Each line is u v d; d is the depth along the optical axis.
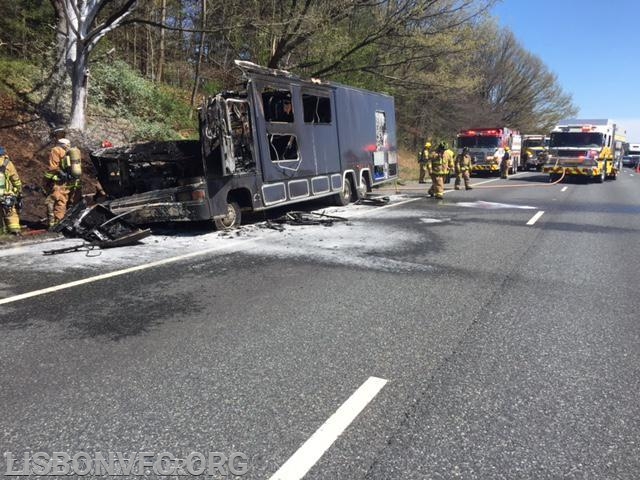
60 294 5.25
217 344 4.06
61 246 7.59
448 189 18.92
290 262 6.83
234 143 9.38
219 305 5.02
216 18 16.70
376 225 10.02
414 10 18.97
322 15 16.78
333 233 9.07
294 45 18.09
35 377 3.46
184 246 7.78
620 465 2.62
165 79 22.47
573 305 5.17
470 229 9.65
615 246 8.24
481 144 28.36
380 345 4.09
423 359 3.84
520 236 8.99
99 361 3.72
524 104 55.47
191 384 3.39
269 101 10.27
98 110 14.05
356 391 3.33
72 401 3.16
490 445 2.77
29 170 10.37
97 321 4.52
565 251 7.78
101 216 8.23
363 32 20.30
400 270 6.49
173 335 4.23
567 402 3.23
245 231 9.12
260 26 15.20
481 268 6.65
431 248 7.87
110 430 2.86
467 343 4.16
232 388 3.35
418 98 32.34
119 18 12.05
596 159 22.59
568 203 14.34
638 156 58.06
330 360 3.80
